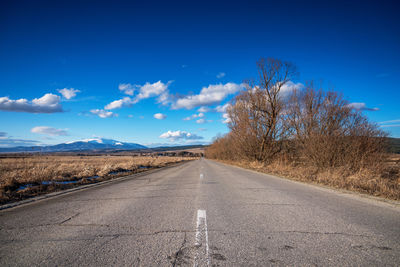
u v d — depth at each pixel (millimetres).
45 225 4082
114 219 4430
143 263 2611
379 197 6383
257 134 24109
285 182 10211
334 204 5555
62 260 2693
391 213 4668
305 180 10758
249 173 15914
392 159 11094
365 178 9055
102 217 4586
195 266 2531
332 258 2689
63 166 20359
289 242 3188
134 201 6234
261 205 5531
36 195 7562
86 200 6480
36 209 5410
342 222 4074
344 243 3131
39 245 3154
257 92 23172
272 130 22859
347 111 13273
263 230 3697
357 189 7699
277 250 2930
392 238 3297
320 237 3361
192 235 3508
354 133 11727
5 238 3445
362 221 4125
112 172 18453
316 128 14266
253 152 24969
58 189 8938
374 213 4676
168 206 5559
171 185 9641
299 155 16203
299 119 17906
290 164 17500
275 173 15398
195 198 6586
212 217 4508
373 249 2930
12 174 11852
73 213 4949
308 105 17500
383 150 11039
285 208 5184
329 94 14766
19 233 3662
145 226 3969
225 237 3408
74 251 2949
